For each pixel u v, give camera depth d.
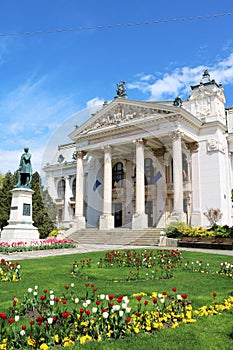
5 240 23.39
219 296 7.78
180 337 4.98
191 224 36.75
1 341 4.68
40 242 23.55
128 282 9.86
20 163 25.00
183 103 41.56
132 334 5.12
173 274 11.56
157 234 28.30
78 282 9.79
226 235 25.12
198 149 38.41
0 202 39.16
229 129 41.50
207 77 41.22
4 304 7.06
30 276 11.02
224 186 37.56
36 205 37.12
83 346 4.58
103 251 20.55
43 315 5.83
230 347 4.65
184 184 38.00
